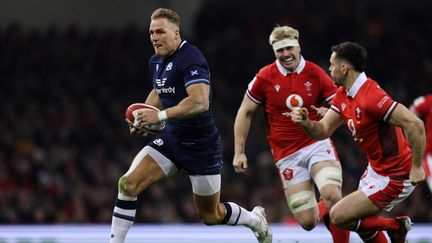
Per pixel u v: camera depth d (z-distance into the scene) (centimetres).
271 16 6275
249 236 2697
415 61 5500
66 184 4125
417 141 1869
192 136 1978
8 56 5206
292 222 3719
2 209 3903
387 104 1889
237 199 4106
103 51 5431
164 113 1858
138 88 5222
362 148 1995
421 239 2730
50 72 5144
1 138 4412
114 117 4853
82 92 5000
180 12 6328
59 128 4594
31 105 4750
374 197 1959
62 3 6234
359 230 2011
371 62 5416
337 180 2153
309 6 6244
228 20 6103
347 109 1969
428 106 2809
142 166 1972
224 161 4462
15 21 6119
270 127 2261
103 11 6322
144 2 6369
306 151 2205
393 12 6338
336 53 1948
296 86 2197
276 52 2181
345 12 5912
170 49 1928
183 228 3052
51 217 3919
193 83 1880
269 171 4272
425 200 3975
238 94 5216
